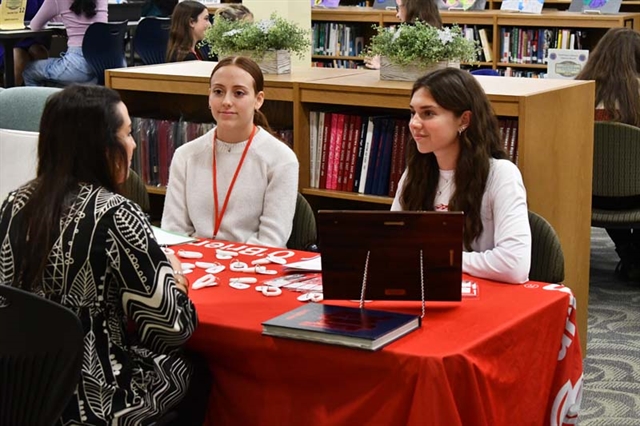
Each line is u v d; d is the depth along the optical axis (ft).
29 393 7.17
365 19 28.96
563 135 12.84
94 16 26.11
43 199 7.51
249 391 8.24
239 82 11.47
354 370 7.55
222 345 8.19
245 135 11.71
